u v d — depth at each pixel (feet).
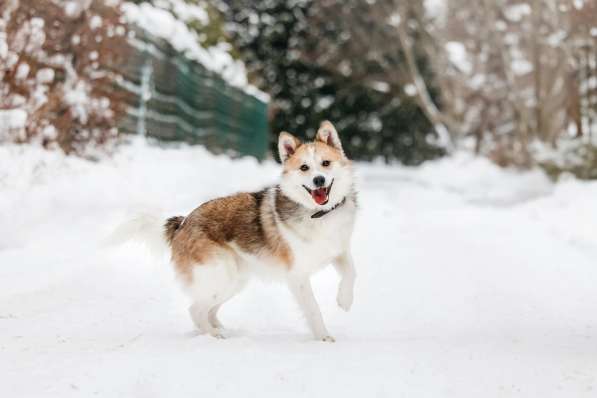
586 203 44.83
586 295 22.47
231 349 15.57
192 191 42.80
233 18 123.95
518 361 14.12
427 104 119.44
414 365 13.89
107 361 14.66
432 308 21.21
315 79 127.95
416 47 126.31
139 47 47.65
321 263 18.48
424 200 61.77
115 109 41.09
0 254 26.23
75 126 37.99
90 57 38.45
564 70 84.89
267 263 18.86
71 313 19.90
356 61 126.62
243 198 19.57
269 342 16.75
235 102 75.46
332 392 12.49
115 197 35.12
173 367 14.01
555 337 17.33
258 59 125.18
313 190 18.04
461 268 27.30
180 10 71.10
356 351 15.21
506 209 50.75
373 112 135.85
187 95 58.90
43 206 30.68
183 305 21.56
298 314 21.06
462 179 92.53
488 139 132.98
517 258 29.37
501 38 96.48
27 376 13.75
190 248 18.98
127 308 20.77
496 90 115.65
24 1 33.45
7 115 32.12
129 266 26.12
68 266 25.18
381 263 28.53
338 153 19.29
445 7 117.19
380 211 48.98
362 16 123.24
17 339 17.08
